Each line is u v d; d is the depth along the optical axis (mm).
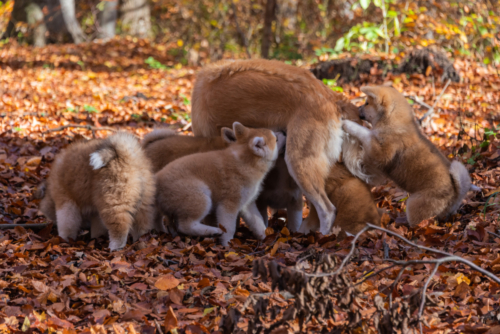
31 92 16094
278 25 25906
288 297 4750
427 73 15062
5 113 12914
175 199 6496
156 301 4855
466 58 16641
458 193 6656
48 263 5574
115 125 12508
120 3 34875
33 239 6434
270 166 6766
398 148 6879
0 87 16469
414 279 5145
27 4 29844
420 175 6805
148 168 6238
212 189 6570
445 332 4191
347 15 23172
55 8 30531
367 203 6672
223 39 26312
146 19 33938
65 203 6152
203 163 6602
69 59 25141
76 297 4859
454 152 9211
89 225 6734
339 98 7109
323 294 3705
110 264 5473
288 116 6836
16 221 7164
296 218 7375
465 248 5945
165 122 12820
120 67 23875
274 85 6848
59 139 10977
